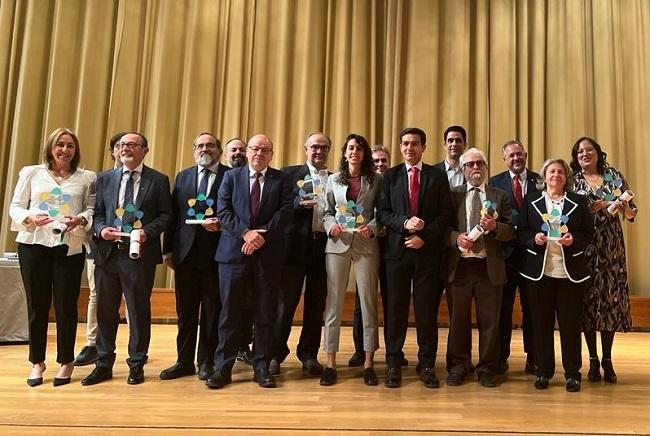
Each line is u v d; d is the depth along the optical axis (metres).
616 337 4.64
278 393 2.46
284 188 2.77
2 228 5.52
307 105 5.73
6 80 5.76
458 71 5.78
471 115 5.82
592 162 3.04
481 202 2.78
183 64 5.89
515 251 2.98
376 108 5.81
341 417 2.10
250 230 2.62
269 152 2.75
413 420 2.07
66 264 2.60
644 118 5.67
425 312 2.72
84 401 2.27
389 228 2.73
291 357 3.39
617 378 2.89
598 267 2.87
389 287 2.74
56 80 5.72
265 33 5.88
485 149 5.69
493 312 2.71
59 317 2.60
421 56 5.78
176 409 2.17
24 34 5.81
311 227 2.99
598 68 5.80
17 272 3.83
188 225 2.80
